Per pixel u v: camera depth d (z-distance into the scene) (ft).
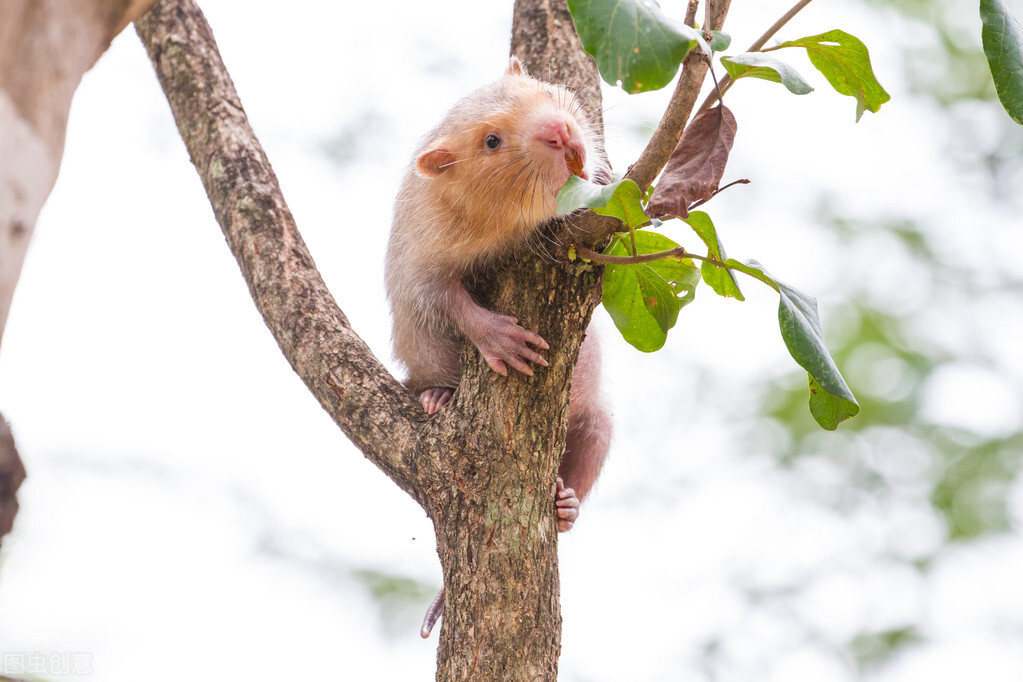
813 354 16.01
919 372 44.52
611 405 28.32
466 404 18.24
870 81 17.83
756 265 16.60
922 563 44.24
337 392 19.27
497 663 16.92
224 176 22.16
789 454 44.78
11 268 9.98
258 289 21.01
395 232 24.86
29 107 10.19
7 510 11.76
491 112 21.34
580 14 14.23
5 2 10.05
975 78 47.78
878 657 43.19
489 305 22.59
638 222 16.22
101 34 11.00
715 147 16.42
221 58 23.82
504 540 17.39
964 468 43.91
